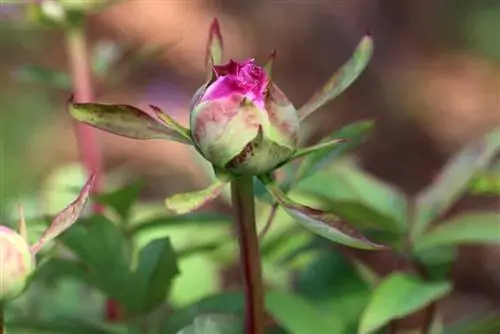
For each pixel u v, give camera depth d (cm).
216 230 104
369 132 83
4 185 212
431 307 91
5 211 110
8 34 245
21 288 78
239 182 78
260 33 322
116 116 78
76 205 77
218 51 81
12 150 224
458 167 91
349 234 75
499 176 91
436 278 88
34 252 78
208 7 317
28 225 87
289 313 87
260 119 76
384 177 250
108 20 278
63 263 87
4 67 243
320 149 80
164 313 88
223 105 76
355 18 328
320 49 318
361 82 280
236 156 76
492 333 90
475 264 201
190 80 258
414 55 311
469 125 274
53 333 90
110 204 88
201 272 102
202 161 92
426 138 265
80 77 100
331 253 92
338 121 265
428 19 324
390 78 289
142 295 87
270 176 77
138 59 102
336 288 91
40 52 247
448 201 90
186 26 292
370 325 82
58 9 97
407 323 100
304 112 80
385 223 88
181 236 103
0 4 96
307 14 329
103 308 105
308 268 92
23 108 233
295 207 76
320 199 89
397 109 274
